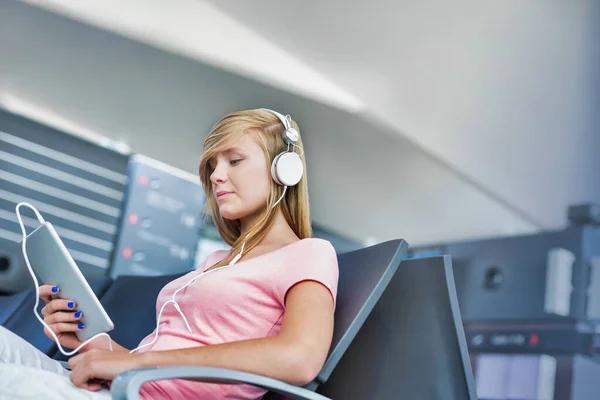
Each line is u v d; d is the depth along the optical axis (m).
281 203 1.37
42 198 2.83
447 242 3.19
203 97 3.75
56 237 1.17
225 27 3.63
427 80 4.27
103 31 3.35
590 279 2.86
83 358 1.06
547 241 2.91
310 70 3.98
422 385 1.23
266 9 3.70
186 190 3.08
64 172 2.88
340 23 3.93
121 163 2.99
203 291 1.23
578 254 2.87
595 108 4.43
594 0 4.44
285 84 3.92
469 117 4.41
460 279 3.10
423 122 4.32
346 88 4.11
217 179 1.34
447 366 1.22
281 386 0.99
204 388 1.15
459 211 4.59
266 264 1.23
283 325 1.10
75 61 3.37
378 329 1.32
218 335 1.20
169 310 1.30
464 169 4.46
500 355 2.95
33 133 2.84
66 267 1.16
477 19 4.24
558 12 4.40
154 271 2.97
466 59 4.32
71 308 1.17
